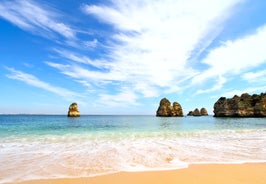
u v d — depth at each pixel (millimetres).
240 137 16484
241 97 92062
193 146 11766
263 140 14734
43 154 9211
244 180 5836
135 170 6828
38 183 5520
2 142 12680
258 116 83688
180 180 5828
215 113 98625
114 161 8031
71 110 84750
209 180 5816
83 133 18531
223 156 9141
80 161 7977
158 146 11594
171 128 26031
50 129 23156
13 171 6602
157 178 6000
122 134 17719
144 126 30297
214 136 17094
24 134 17250
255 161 8219
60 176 6129
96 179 5875
